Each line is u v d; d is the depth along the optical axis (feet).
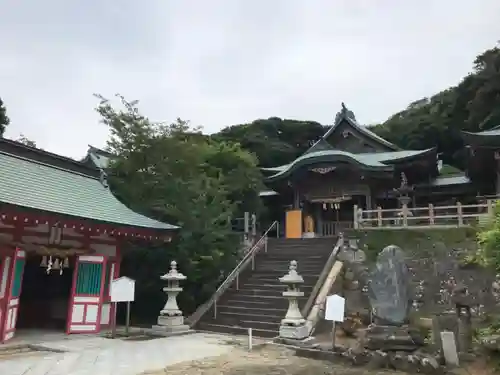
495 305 39.17
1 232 36.91
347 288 47.47
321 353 31.53
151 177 59.41
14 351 33.35
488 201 53.72
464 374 25.61
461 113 153.17
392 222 74.95
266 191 102.53
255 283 53.62
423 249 51.42
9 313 36.70
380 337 30.04
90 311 43.06
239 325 44.83
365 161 80.07
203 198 58.49
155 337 41.29
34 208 34.45
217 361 30.01
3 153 42.45
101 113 60.59
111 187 58.75
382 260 32.32
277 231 94.32
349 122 97.40
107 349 34.35
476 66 150.30
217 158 95.30
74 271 42.83
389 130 169.78
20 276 38.99
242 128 180.45
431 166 82.99
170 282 46.42
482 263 37.60
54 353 32.73
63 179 46.52
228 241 61.52
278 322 43.27
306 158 78.84
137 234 44.68
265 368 28.09
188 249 54.54
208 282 55.47
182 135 65.26
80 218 38.47
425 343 30.42
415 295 43.24
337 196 83.46
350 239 57.67
